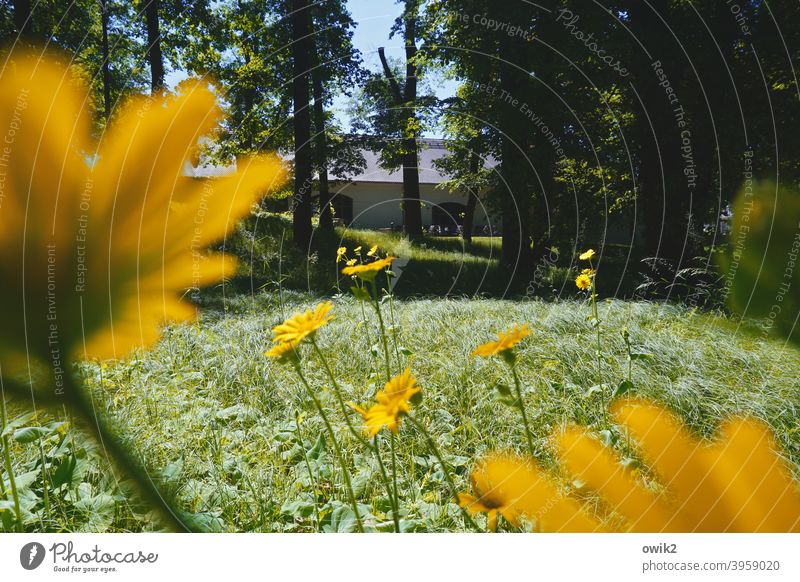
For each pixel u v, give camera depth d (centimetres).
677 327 520
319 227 1564
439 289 1094
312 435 273
